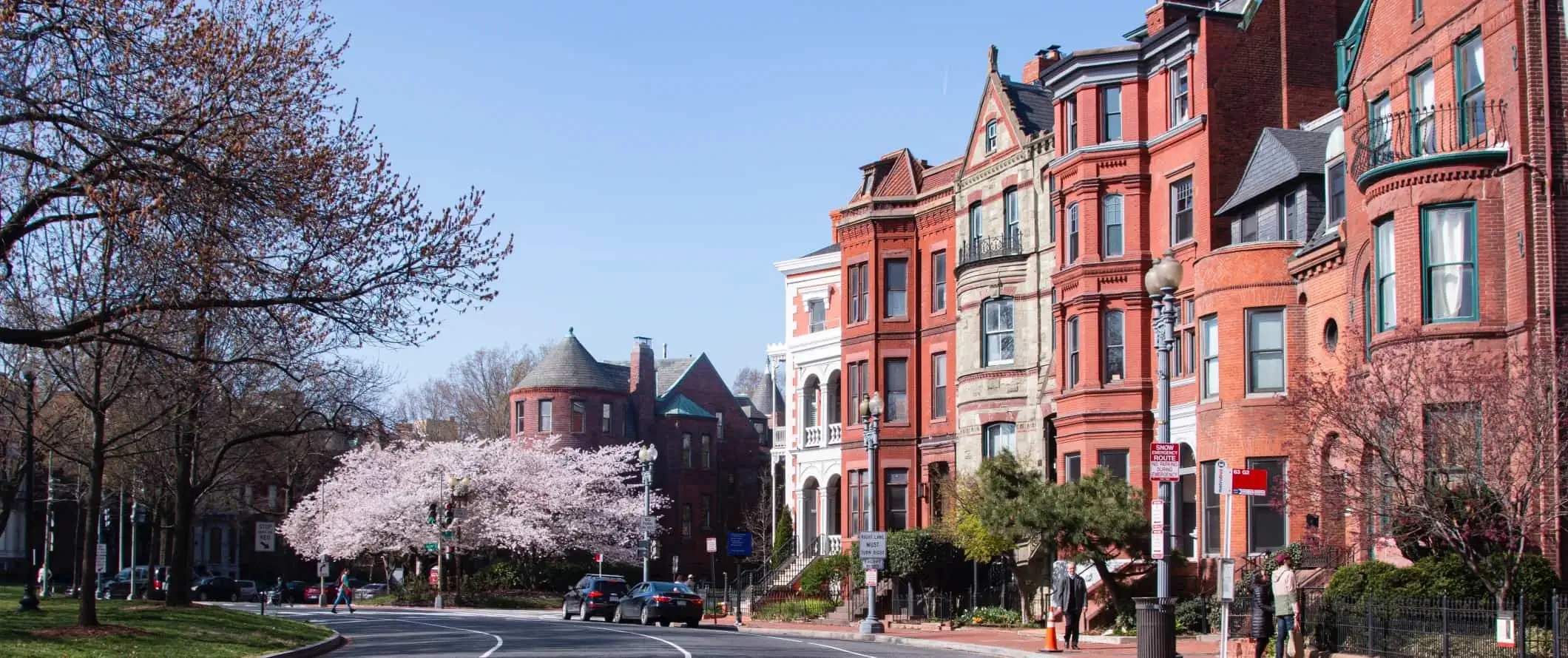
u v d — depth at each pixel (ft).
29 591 127.44
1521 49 89.20
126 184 74.49
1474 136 93.40
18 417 137.90
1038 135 152.05
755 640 119.24
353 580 286.66
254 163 74.18
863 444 180.04
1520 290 87.45
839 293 197.88
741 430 309.83
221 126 73.82
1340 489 84.58
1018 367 153.38
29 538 176.04
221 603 233.55
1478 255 89.61
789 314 205.46
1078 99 140.56
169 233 74.95
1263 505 116.78
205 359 81.05
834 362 194.90
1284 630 83.46
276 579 315.17
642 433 290.97
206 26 73.31
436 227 80.02
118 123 71.82
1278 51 131.95
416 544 237.25
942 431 171.42
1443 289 90.68
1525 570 81.46
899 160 184.85
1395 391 83.66
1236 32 130.72
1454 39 95.30
